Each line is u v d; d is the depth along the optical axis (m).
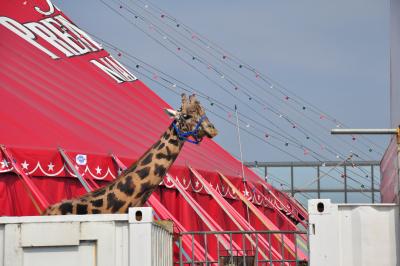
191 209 49.38
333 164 100.69
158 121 61.62
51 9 68.62
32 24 63.38
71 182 43.47
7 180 40.47
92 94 57.25
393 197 29.73
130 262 21.84
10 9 63.12
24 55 56.47
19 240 21.69
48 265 21.80
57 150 43.06
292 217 68.25
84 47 66.06
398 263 24.55
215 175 54.66
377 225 24.69
